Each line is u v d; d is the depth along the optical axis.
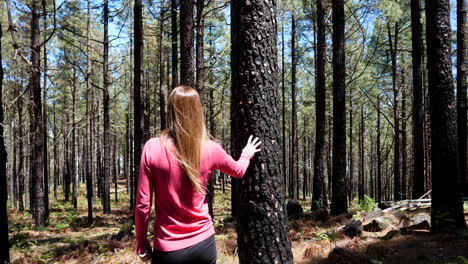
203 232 2.10
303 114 35.03
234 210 13.46
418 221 7.45
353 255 5.58
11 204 30.83
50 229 13.88
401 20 21.11
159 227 2.07
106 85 19.81
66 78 22.66
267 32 2.86
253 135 2.79
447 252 5.60
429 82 6.86
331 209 10.62
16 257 8.62
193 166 2.03
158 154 2.04
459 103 11.76
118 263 6.86
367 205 10.93
